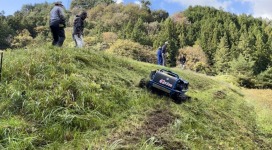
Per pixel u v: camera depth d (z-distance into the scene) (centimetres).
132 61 1350
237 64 5553
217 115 986
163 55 2017
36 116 596
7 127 540
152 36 10706
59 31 1077
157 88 891
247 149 768
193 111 884
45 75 736
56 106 633
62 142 552
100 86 791
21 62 750
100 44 7144
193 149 625
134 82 942
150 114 736
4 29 5456
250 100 1725
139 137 608
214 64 8600
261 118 1243
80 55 963
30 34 6112
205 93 1331
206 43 9812
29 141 512
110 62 1074
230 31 10575
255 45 8444
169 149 596
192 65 8431
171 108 826
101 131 602
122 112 711
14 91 639
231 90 1809
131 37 9619
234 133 866
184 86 926
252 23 12925
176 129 680
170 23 10788
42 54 831
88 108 667
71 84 710
